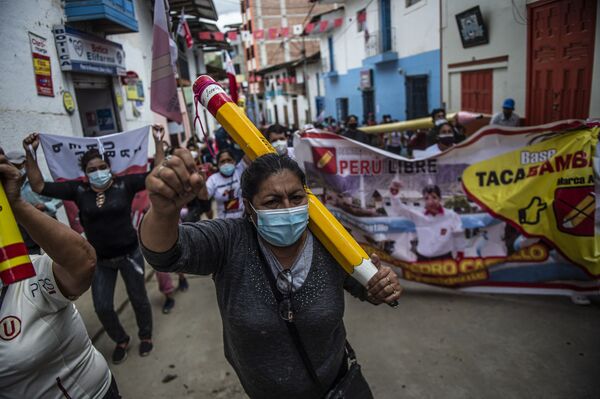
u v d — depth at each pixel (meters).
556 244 3.75
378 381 2.98
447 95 11.58
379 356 3.25
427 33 12.55
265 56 40.12
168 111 4.61
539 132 3.71
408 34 13.84
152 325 3.88
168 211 1.16
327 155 4.22
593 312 3.58
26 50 5.06
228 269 1.52
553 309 3.67
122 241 3.43
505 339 3.32
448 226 4.05
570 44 7.04
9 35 4.77
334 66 21.58
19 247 1.09
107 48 7.07
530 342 3.25
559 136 3.64
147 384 3.22
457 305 3.90
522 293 3.95
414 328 3.59
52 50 5.64
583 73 6.83
